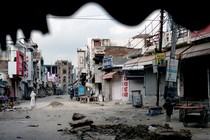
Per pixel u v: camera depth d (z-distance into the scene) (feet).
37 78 264.52
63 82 458.91
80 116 48.80
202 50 59.00
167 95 51.78
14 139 38.37
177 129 42.16
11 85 155.74
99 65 163.53
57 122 57.26
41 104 124.06
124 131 42.24
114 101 124.67
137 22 4.70
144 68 93.40
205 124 44.24
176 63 50.98
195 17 4.77
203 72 64.28
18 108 99.45
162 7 4.66
